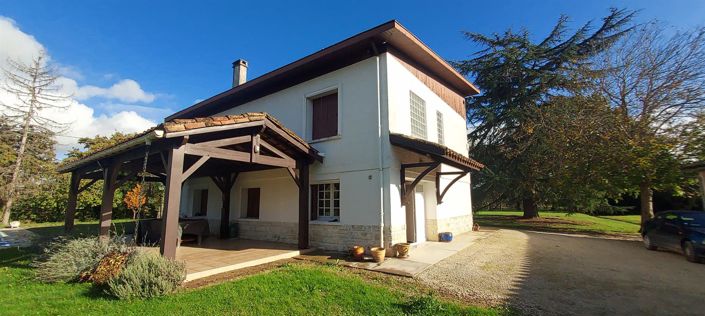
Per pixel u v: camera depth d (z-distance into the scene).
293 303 4.36
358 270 6.41
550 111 16.58
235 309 4.12
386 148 8.16
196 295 4.63
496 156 18.97
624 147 12.22
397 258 7.52
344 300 4.49
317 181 9.36
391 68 8.73
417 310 4.09
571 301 4.60
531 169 16.98
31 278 5.55
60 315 3.85
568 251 8.74
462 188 13.53
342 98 9.16
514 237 11.66
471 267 6.66
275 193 10.32
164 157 5.84
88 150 25.23
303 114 10.00
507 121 18.44
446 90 12.70
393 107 8.55
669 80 13.37
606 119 13.60
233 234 11.01
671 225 8.27
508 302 4.54
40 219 22.61
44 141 24.53
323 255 8.00
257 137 7.11
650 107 13.66
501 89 18.98
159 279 4.59
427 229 10.63
